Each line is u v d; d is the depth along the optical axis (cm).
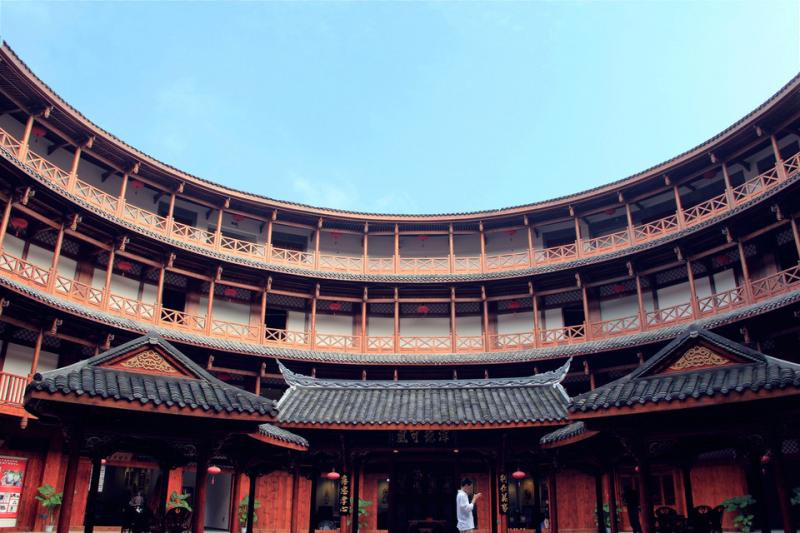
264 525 3316
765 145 3631
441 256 4884
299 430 2031
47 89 3158
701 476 3098
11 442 2819
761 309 2964
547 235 4719
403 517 2036
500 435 1998
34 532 2805
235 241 4312
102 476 3144
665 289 4003
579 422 1717
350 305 4591
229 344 3731
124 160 3788
